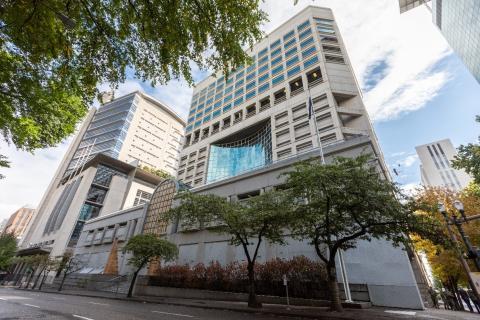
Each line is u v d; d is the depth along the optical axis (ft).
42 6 13.98
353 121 124.26
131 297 66.85
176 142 333.42
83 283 111.96
